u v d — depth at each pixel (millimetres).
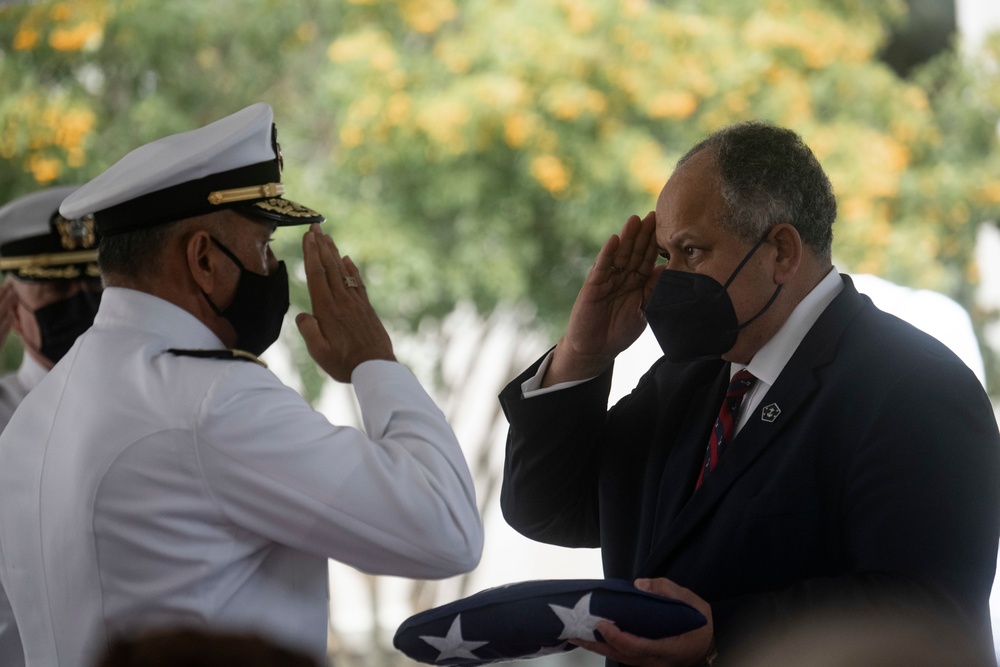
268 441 6863
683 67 24938
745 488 7496
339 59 24094
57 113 22891
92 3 23625
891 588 6688
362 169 24109
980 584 6875
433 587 27938
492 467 27781
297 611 7289
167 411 6918
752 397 7855
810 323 7730
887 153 25797
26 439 7422
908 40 30344
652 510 8234
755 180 7555
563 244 25000
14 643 9078
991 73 28531
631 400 8883
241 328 7555
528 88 24156
